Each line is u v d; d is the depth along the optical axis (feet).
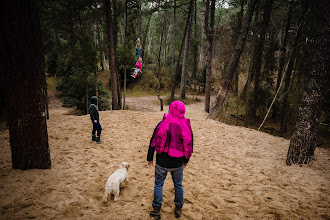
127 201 10.69
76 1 53.93
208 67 65.62
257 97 59.72
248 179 14.33
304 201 11.44
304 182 14.06
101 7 52.11
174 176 9.11
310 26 35.12
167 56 137.90
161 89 116.78
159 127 8.77
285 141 24.67
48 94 84.79
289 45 52.54
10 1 11.19
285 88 49.98
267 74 57.16
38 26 12.32
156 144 8.62
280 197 11.83
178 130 8.57
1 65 11.75
